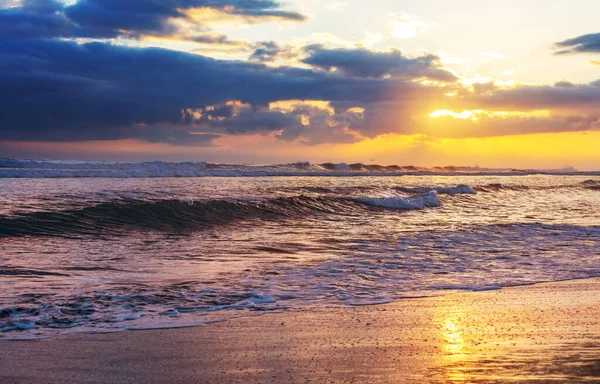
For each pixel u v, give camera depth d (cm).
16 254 1087
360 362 481
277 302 721
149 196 2341
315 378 439
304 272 941
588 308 702
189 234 1478
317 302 725
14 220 1416
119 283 831
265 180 4844
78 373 449
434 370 459
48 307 666
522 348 523
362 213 2159
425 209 2419
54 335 555
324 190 3175
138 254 1127
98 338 549
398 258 1105
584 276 933
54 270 930
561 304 724
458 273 950
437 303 727
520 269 994
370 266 1009
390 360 486
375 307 702
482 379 436
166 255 1120
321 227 1681
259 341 546
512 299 755
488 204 2745
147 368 462
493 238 1421
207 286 815
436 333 580
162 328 588
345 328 599
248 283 841
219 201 1969
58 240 1291
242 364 475
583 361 481
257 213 1933
